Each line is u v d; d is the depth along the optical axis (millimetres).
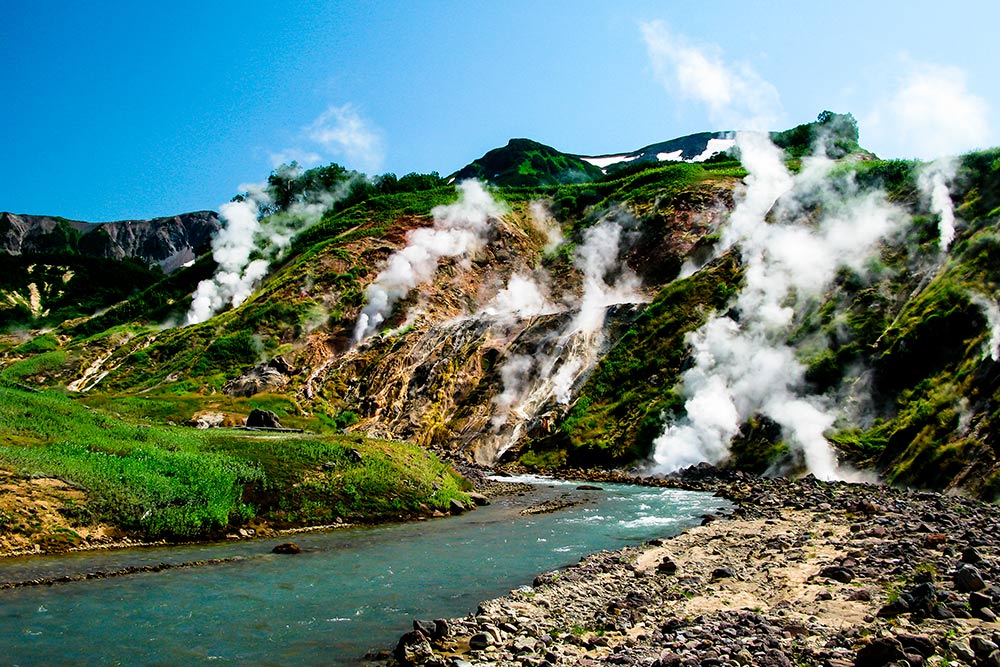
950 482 29578
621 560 17688
